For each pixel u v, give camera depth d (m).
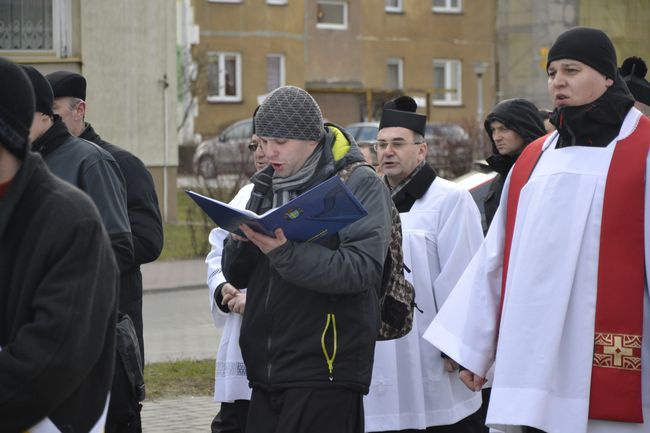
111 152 7.02
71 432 3.94
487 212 8.14
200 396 10.49
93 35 24.80
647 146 5.10
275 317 5.38
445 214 7.28
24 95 3.85
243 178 22.08
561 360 5.14
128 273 6.81
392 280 5.86
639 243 5.05
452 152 28.16
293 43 54.59
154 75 26.14
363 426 5.52
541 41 48.31
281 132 5.41
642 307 5.04
